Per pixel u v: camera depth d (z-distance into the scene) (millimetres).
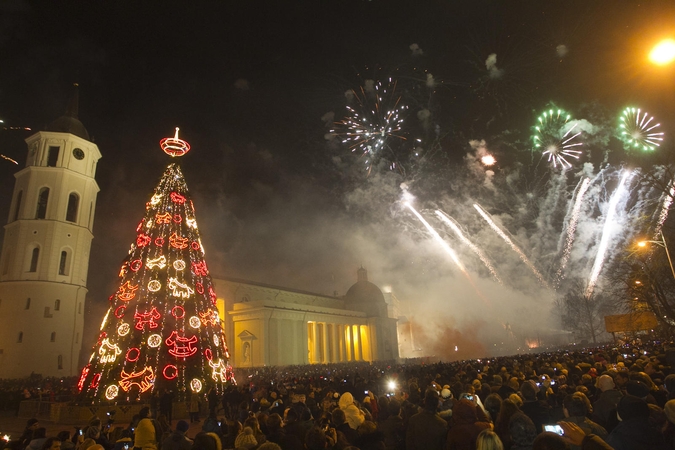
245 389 23875
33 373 49500
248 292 80312
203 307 31781
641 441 5672
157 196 33188
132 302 30297
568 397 7426
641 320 45406
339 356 90312
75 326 56375
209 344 31047
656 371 13539
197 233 33812
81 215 59406
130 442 11133
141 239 31703
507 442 6965
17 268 54156
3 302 53375
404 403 9883
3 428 25172
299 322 79250
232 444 9977
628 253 39875
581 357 26828
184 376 28891
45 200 57562
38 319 52781
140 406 26047
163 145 34688
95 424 13523
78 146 60719
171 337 29219
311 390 21266
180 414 27203
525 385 8727
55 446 9539
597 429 6875
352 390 21641
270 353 71250
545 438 4695
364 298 103438
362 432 7285
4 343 51812
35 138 59250
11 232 56531
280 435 8031
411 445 7254
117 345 28656
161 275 30906
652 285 38156
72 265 57312
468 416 6711
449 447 6574
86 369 29312
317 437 7082
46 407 28547
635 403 5973
